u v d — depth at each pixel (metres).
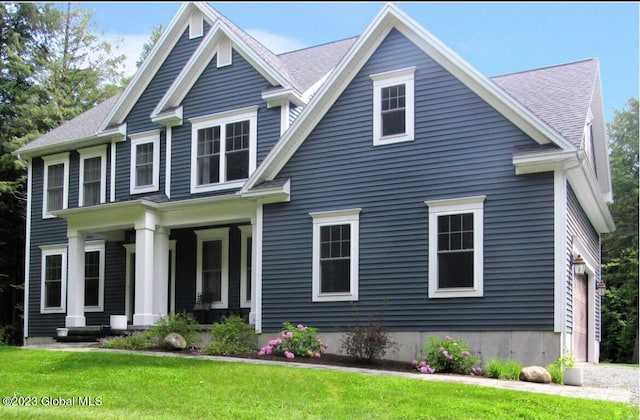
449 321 14.85
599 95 19.36
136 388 10.88
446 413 9.42
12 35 31.42
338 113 16.91
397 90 16.25
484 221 14.75
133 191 21.02
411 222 15.63
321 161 16.98
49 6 33.22
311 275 16.70
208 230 20.45
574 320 16.67
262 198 17.50
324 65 21.48
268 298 17.17
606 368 17.88
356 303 16.02
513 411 9.61
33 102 31.00
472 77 15.12
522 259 14.22
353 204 16.39
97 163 22.33
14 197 30.50
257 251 17.50
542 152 13.98
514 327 14.09
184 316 17.92
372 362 14.75
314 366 13.59
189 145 20.14
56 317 22.86
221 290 19.98
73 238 19.84
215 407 9.57
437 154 15.52
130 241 21.83
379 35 16.59
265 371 12.15
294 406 9.74
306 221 16.98
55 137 23.84
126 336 17.92
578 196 16.88
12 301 30.64
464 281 14.88
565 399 10.44
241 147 19.22
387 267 15.77
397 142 16.03
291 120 19.02
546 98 16.72
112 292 22.06
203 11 20.72
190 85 20.39
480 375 13.62
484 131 15.03
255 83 19.28
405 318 15.37
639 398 11.31
